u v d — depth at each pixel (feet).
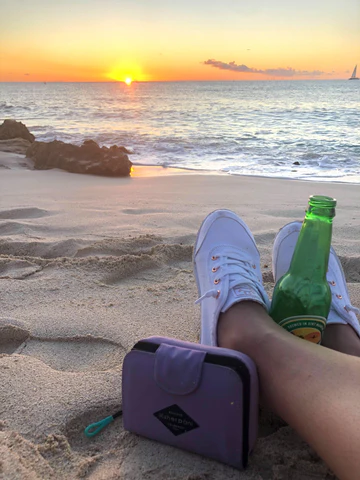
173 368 1.11
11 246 2.85
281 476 1.09
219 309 1.35
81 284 2.24
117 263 2.47
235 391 1.05
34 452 1.13
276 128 14.97
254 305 1.36
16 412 1.29
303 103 32.89
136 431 1.21
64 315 1.91
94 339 1.76
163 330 1.80
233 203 4.32
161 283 2.34
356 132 13.39
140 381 1.16
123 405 1.21
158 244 2.87
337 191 5.12
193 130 14.17
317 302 1.25
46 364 1.60
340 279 1.77
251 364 1.10
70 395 1.36
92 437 1.25
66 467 1.11
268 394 1.11
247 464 1.11
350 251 2.78
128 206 4.10
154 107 28.37
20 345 1.75
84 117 19.80
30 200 4.36
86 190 5.08
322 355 1.08
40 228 3.28
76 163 6.64
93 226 3.34
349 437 0.88
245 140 11.53
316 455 1.15
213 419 1.09
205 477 1.08
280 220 3.53
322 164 7.96
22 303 2.04
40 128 14.24
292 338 1.17
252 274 1.63
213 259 1.77
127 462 1.13
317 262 1.25
